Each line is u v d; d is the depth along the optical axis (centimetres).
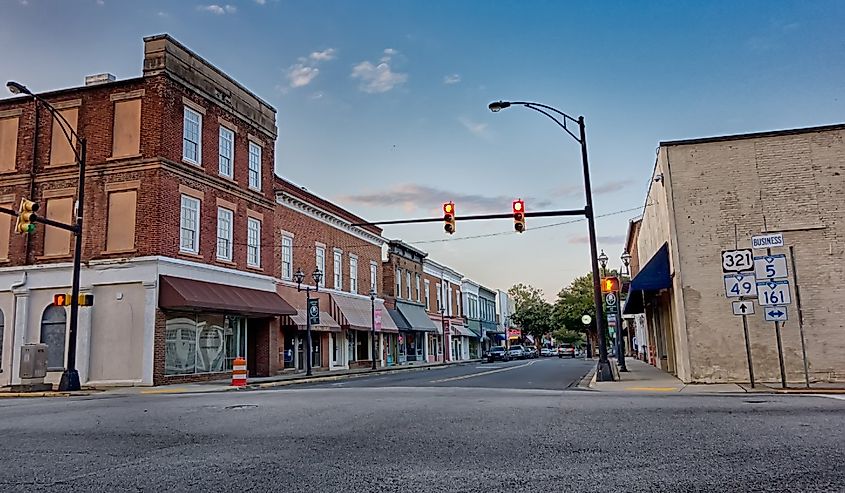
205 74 2752
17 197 2606
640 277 1973
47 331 2495
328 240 3831
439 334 5797
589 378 2327
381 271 4628
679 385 1723
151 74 2512
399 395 1409
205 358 2664
